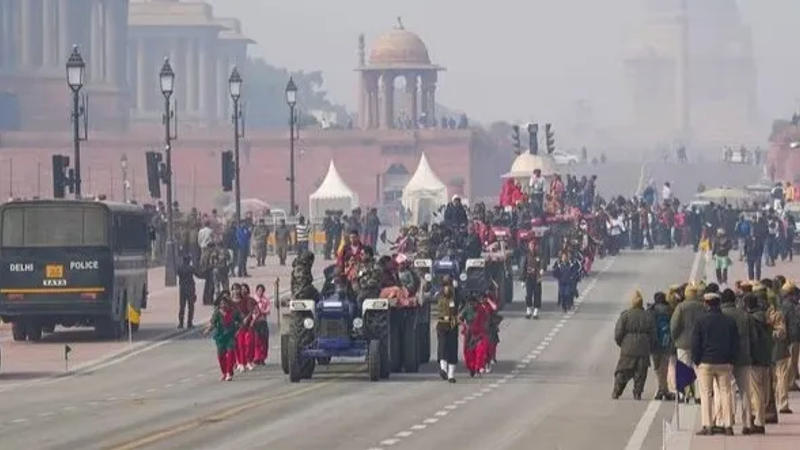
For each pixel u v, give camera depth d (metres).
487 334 117.81
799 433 84.81
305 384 111.44
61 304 140.12
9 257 140.12
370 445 81.50
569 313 165.00
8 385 114.19
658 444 81.75
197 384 112.94
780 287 106.69
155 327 154.12
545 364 124.38
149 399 103.88
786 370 94.19
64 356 130.62
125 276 145.88
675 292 102.12
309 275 113.44
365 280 113.38
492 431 86.94
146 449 80.06
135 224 151.62
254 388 109.56
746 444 80.50
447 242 143.88
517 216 189.25
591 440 83.38
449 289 112.75
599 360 127.19
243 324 121.19
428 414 94.31
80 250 140.38
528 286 159.00
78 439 84.69
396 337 116.38
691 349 85.69
